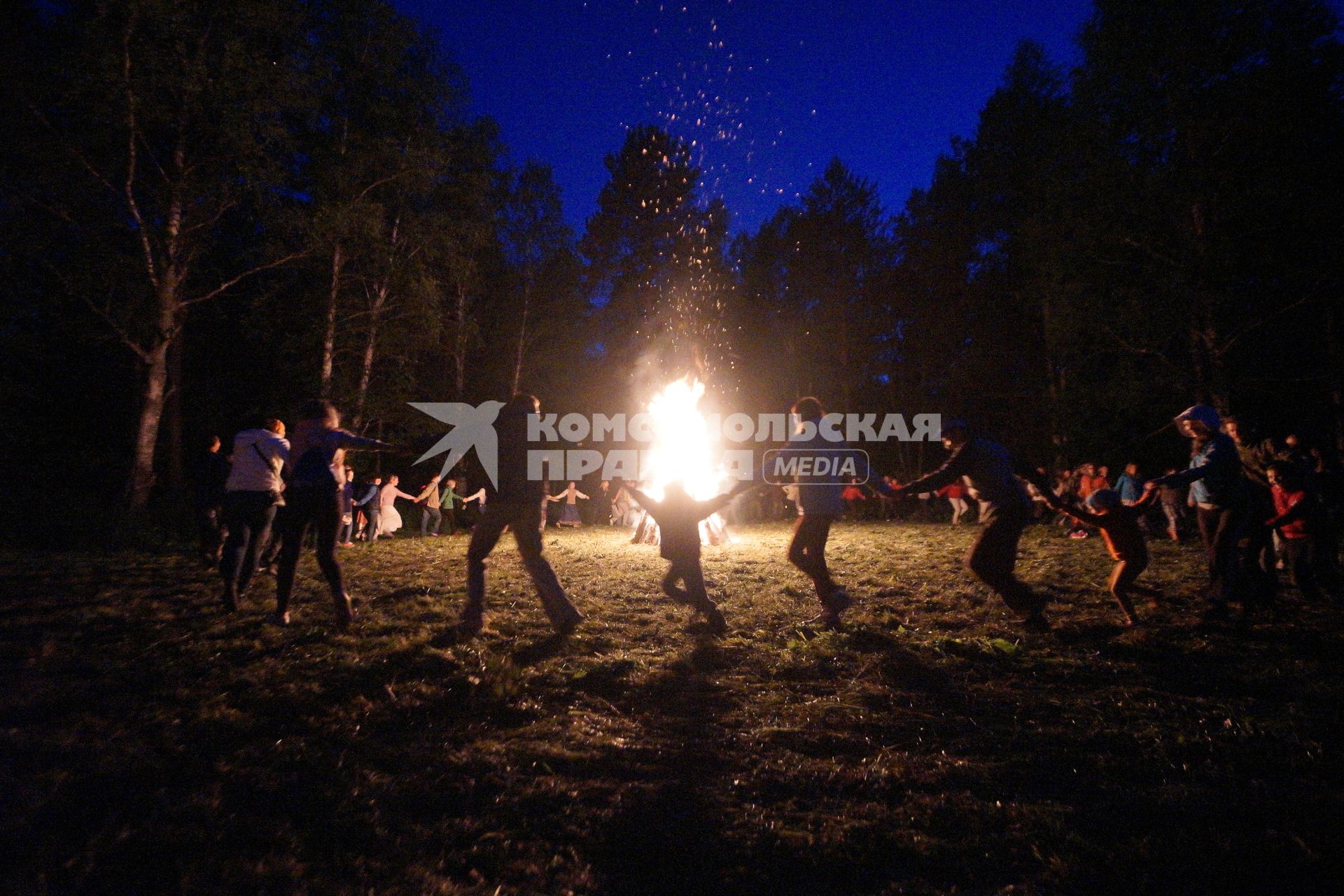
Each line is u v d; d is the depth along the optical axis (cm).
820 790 294
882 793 291
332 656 450
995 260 3000
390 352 1962
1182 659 476
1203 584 776
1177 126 1797
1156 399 1883
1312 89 1691
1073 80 1953
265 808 262
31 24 1429
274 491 602
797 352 3503
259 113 1538
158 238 1484
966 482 586
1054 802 281
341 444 536
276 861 226
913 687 428
